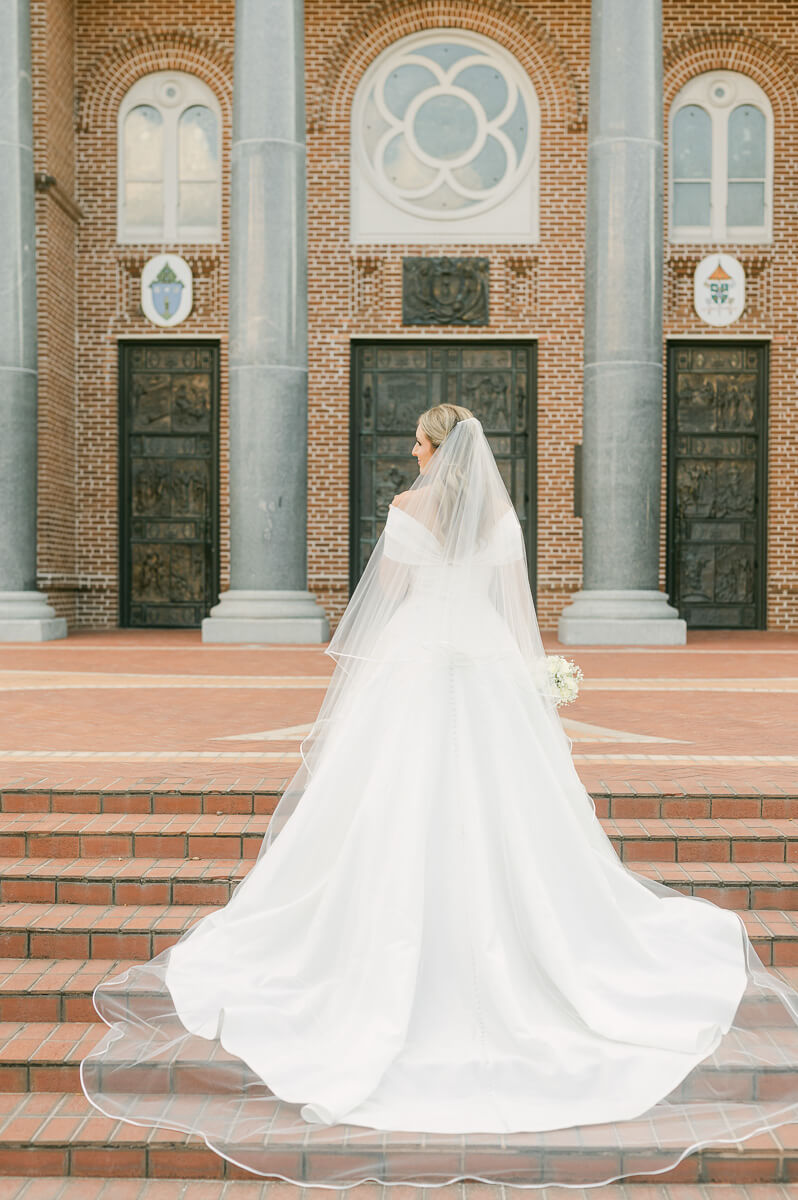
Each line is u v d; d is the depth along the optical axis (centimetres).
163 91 1619
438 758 347
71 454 1627
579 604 1302
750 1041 337
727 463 1641
